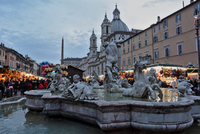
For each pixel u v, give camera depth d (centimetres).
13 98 1194
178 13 3262
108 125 388
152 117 381
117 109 403
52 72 1647
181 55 3155
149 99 501
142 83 549
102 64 7381
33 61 10131
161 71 2197
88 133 429
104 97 576
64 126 490
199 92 1295
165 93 712
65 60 14612
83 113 483
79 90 493
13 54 5516
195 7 2877
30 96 700
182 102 387
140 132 399
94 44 9775
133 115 405
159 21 3909
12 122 547
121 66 5556
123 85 907
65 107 552
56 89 832
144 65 548
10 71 2214
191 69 2392
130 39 5034
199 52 1616
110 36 6303
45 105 565
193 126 476
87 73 10781
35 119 580
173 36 3378
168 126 370
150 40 4138
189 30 2984
